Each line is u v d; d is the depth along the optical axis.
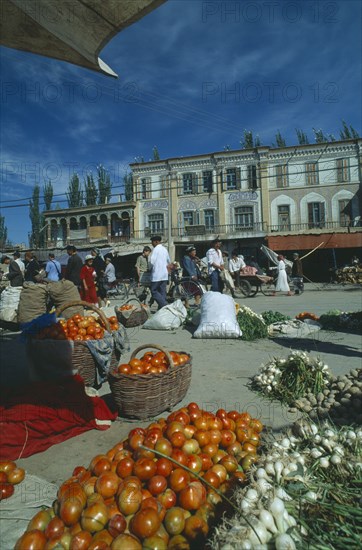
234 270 14.56
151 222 35.31
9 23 2.53
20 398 2.79
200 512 1.64
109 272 12.34
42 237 39.56
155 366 3.37
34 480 2.24
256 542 1.32
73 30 2.56
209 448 2.07
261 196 32.91
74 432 2.86
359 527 1.43
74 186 35.16
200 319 6.74
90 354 3.79
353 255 29.00
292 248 28.72
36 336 3.86
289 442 2.04
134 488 1.67
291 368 3.62
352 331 7.04
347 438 2.01
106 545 1.47
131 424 3.05
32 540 1.50
